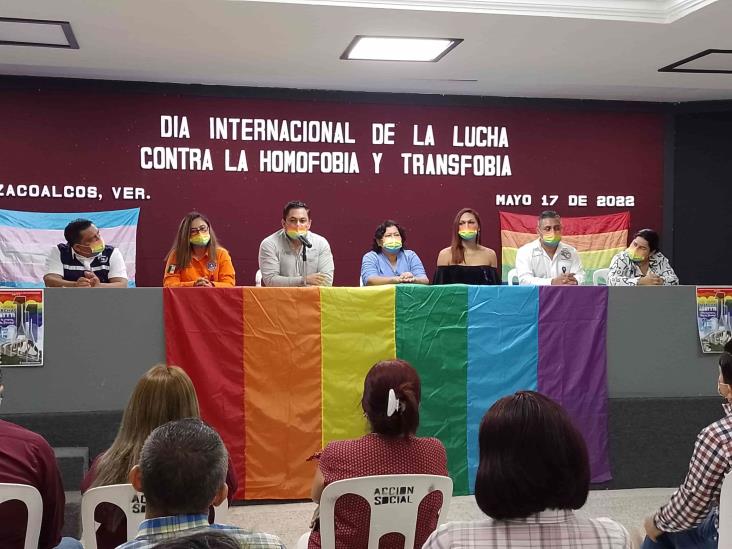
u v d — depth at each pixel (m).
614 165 7.16
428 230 6.91
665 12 4.82
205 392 3.79
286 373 3.86
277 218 6.66
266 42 5.28
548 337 4.14
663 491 4.16
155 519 1.36
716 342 4.30
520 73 6.16
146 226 6.45
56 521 2.15
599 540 1.33
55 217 6.20
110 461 2.13
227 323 3.81
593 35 5.11
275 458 3.84
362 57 5.68
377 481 2.11
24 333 3.68
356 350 3.93
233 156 6.59
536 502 1.31
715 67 5.96
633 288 4.24
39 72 6.13
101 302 3.74
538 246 5.07
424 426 4.00
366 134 6.80
